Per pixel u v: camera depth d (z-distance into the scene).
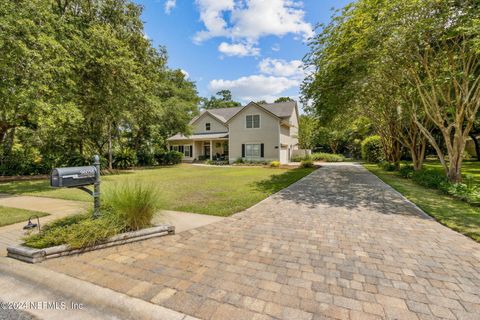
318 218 4.75
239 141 22.77
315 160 26.59
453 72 7.23
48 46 7.98
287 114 23.09
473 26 5.70
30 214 5.10
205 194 7.29
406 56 7.57
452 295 2.19
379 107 13.14
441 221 4.44
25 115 9.52
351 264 2.81
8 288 2.41
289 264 2.81
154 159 23.98
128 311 2.03
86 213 3.92
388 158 16.44
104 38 11.02
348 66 8.36
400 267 2.73
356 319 1.87
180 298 2.16
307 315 1.92
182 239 3.64
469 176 9.65
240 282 2.42
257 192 7.62
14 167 13.45
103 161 17.48
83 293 2.28
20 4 7.48
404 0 6.29
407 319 1.87
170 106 21.72
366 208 5.52
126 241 3.45
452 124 7.77
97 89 11.88
